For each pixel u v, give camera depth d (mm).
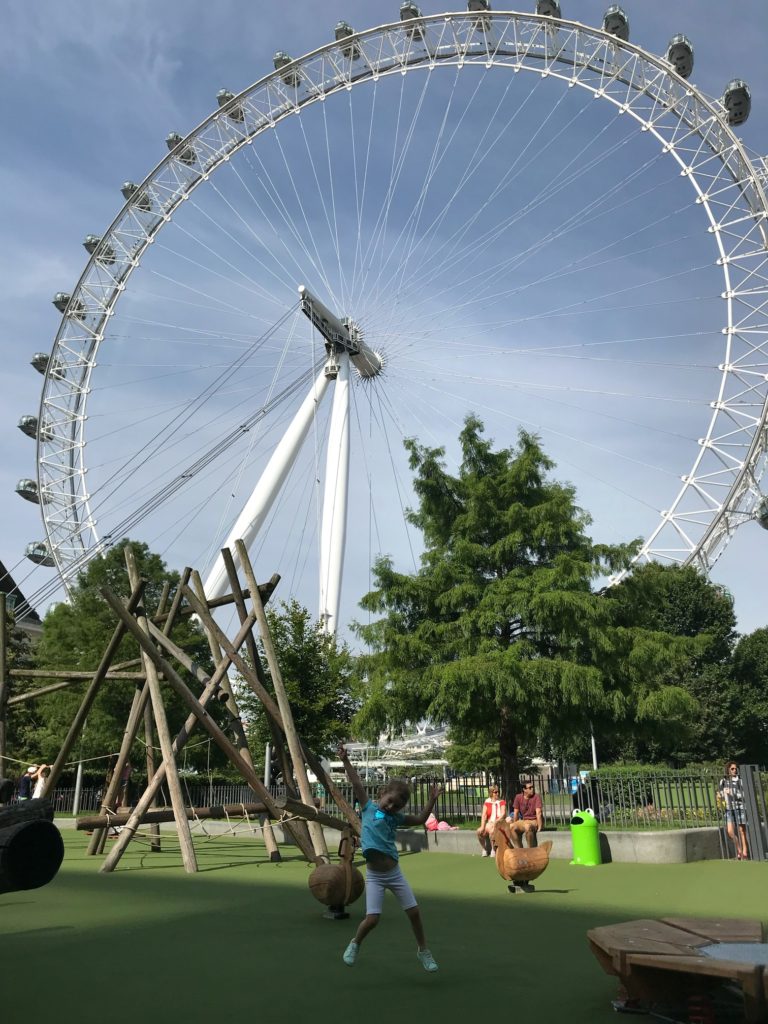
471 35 45062
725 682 56969
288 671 30828
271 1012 5898
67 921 9742
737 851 16656
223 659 17469
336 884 9742
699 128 42031
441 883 13484
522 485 24672
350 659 32062
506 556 23750
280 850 19656
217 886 12961
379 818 7309
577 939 8594
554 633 22562
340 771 42156
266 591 17250
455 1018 5742
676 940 5926
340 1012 5895
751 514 42062
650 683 22453
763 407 40938
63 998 6281
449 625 22875
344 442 41000
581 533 24281
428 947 8203
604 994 6352
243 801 27641
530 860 12188
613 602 22266
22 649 45688
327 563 39000
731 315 41719
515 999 6219
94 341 52719
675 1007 5883
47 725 37750
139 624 17000
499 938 8656
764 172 41031
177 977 6949
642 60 42312
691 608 58500
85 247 54375
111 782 17719
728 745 55438
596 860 15914
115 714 34906
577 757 44875
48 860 4559
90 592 38844
